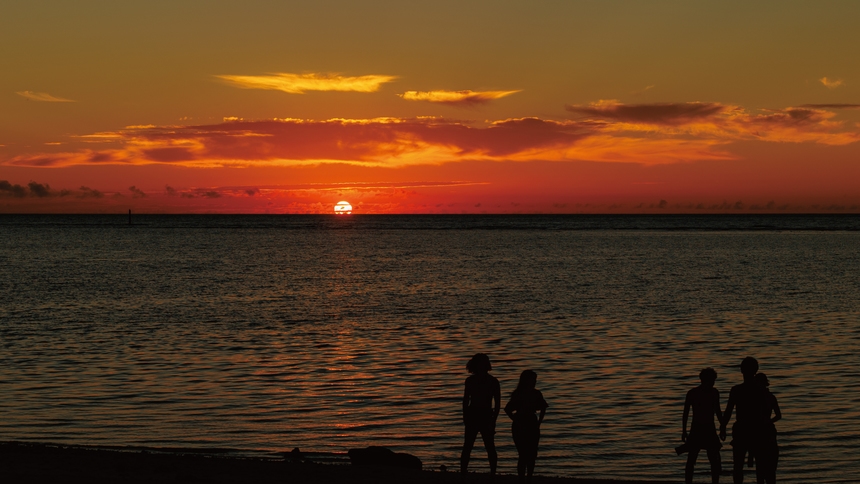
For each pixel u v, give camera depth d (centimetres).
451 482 1411
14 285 6038
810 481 1619
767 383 1308
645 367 2781
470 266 8294
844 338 3450
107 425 2006
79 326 3825
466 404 1299
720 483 1631
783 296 5341
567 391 2403
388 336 3550
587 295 5431
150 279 6656
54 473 1313
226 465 1503
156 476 1336
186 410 2167
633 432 1975
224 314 4369
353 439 1923
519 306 4778
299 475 1424
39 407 2173
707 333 3619
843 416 2095
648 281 6525
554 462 1759
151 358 2944
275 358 2970
